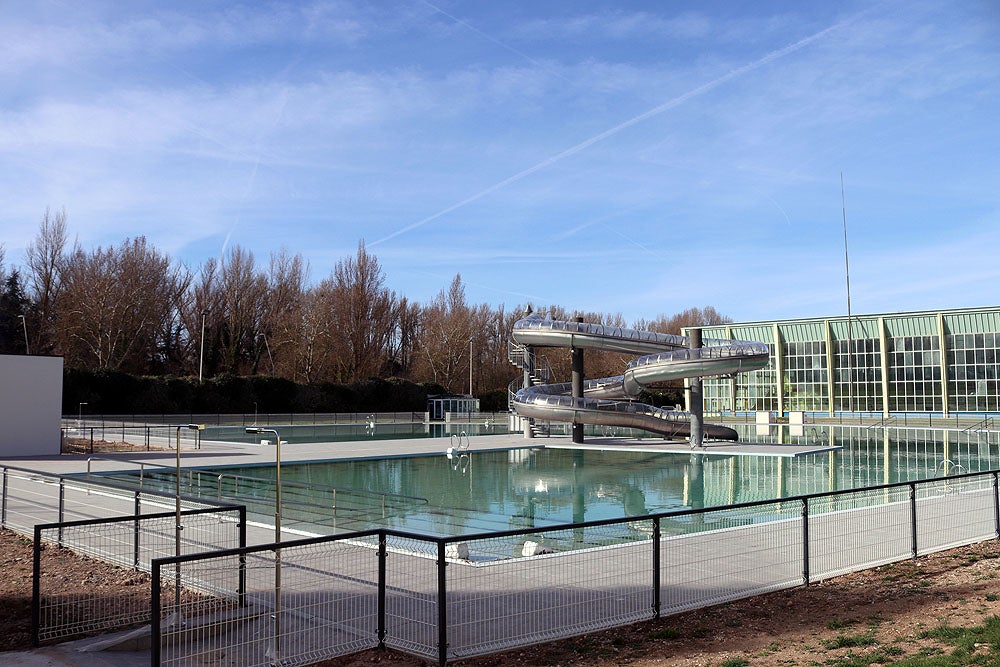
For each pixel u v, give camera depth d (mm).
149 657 7309
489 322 94250
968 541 12172
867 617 8234
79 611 8617
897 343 66625
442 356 84562
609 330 42031
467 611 8109
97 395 53719
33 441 30250
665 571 9969
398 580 9289
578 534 15930
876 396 67375
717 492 24156
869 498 19000
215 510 8781
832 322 69562
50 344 65312
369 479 27141
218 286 79500
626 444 41438
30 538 12703
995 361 62406
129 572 10266
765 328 72750
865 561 10812
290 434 50625
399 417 71250
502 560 10734
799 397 71062
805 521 9852
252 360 81312
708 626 8055
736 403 74125
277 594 7141
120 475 24094
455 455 35781
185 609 8227
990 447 39375
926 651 6777
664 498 22891
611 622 7953
